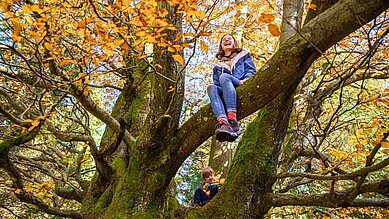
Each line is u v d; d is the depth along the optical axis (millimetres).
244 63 4301
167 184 4410
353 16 3051
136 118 6289
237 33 7160
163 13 3158
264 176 4500
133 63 6445
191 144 4223
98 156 4984
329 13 3195
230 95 3703
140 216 4164
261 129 4645
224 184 4582
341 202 4254
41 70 3742
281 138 4668
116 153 5934
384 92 4879
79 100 4355
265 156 4547
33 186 6480
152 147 4258
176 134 4281
